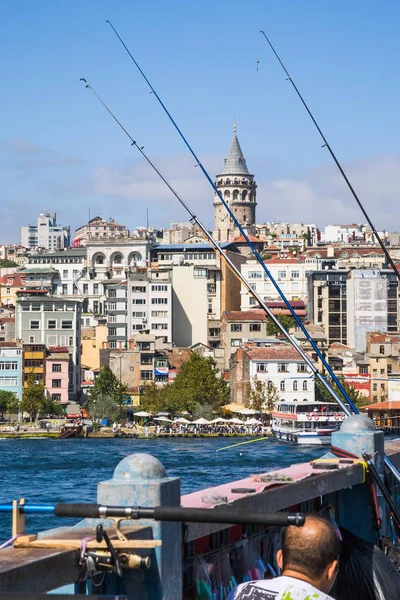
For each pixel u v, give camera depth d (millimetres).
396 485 18797
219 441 189000
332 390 18188
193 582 11648
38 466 130625
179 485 10789
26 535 9344
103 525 10133
